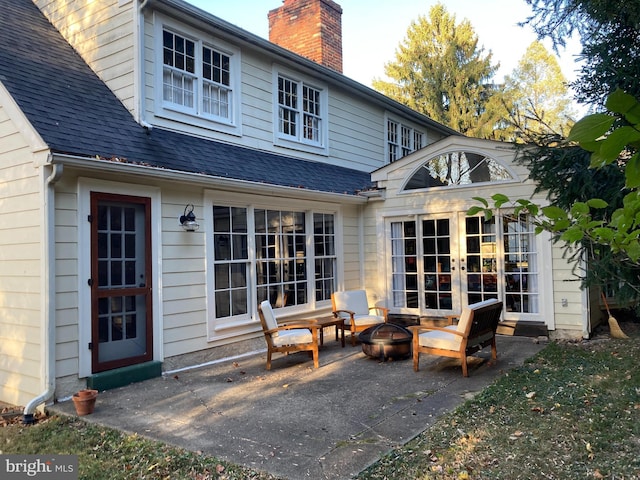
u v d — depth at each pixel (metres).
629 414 4.34
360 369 6.45
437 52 27.84
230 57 8.79
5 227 5.75
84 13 8.00
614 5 5.05
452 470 3.38
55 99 6.28
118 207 6.01
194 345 6.80
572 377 5.56
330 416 4.61
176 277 6.61
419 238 9.38
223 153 7.98
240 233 7.68
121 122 6.85
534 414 4.43
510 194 8.33
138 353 6.14
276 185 7.66
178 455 3.78
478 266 8.71
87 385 5.56
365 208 10.16
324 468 3.47
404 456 3.63
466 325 5.86
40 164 5.25
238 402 5.13
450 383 5.63
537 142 6.12
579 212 1.65
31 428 4.64
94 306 5.66
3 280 5.75
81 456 3.91
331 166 10.91
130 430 4.39
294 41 12.55
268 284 8.13
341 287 9.64
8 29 7.41
